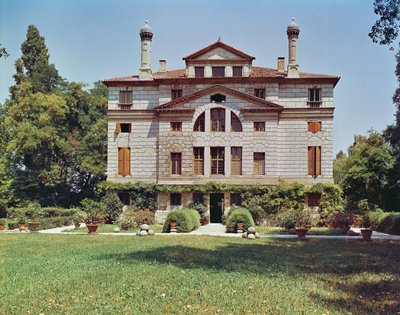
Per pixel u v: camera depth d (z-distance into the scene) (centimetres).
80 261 2069
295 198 5047
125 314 1177
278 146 5191
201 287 1499
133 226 4484
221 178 5103
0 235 3609
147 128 5366
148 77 5431
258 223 5053
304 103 5228
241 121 5116
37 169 6831
